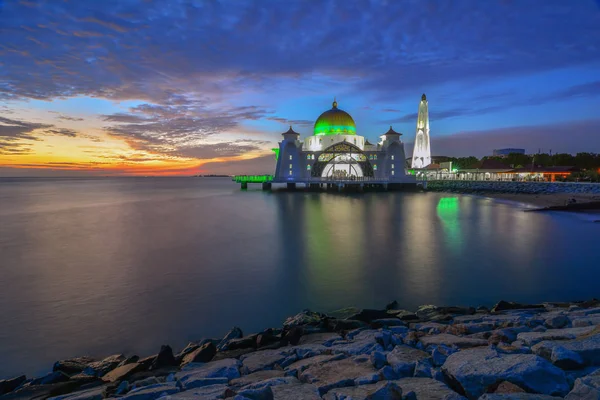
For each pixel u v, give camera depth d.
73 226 35.31
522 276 17.06
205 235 29.25
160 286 16.03
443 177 107.38
